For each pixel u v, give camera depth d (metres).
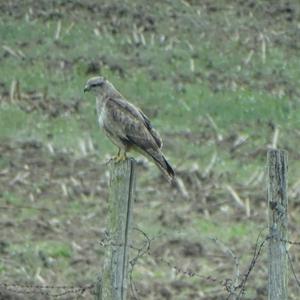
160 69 69.88
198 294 44.69
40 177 56.28
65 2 75.62
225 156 60.81
